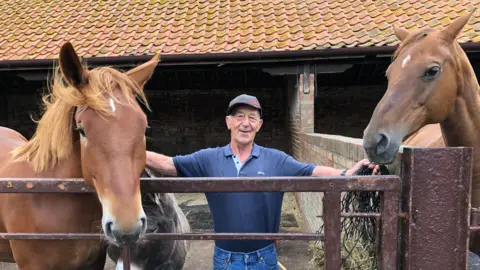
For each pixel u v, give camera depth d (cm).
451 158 125
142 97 168
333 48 582
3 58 657
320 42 600
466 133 234
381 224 134
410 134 217
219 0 813
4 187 139
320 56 598
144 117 152
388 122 203
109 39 694
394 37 586
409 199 127
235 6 782
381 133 200
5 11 862
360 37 600
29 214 192
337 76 877
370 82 920
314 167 216
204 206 664
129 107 148
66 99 148
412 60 216
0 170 221
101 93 147
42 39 718
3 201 202
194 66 670
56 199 190
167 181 139
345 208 185
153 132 986
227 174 214
